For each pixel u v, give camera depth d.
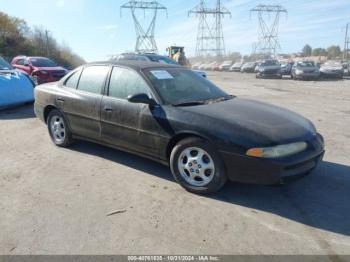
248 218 3.24
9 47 40.34
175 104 3.98
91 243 2.82
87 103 4.74
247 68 40.03
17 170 4.47
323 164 4.73
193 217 3.25
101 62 4.94
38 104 5.69
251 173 3.37
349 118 8.20
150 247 2.77
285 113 4.12
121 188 3.90
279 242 2.84
